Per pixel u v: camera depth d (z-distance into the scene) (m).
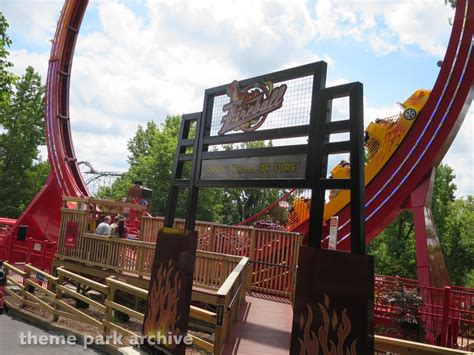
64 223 13.99
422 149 13.55
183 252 6.60
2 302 11.10
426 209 13.30
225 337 7.11
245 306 10.26
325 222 15.45
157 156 43.12
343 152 4.64
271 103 5.80
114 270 12.35
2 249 19.25
